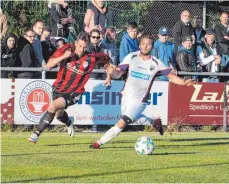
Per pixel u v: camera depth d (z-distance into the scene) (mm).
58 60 25594
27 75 31562
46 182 18281
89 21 35625
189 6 41000
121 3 41125
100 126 32594
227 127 33562
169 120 33031
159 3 41156
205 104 33312
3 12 38750
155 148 26094
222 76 34188
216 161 22734
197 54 34656
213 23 40375
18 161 21875
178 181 18781
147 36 25578
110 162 22031
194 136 30875
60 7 36062
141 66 25547
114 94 32344
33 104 31641
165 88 32906
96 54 26594
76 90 26594
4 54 31875
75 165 21250
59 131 31828
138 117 25719
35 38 32688
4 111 31406
